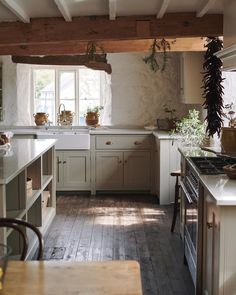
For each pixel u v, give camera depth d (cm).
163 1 394
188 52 594
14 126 741
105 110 753
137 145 688
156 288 359
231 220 244
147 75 735
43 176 541
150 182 693
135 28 461
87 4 411
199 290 320
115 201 654
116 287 171
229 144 381
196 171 330
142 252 439
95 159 691
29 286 172
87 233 499
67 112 738
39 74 760
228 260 246
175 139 613
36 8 425
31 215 465
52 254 430
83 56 730
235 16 366
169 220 551
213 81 483
